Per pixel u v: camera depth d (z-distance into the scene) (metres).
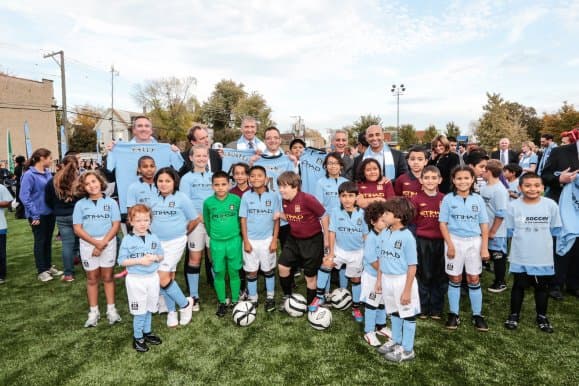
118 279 5.27
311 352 3.19
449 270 3.58
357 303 3.82
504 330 3.53
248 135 5.38
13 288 4.91
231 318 3.92
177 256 3.79
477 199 3.56
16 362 3.10
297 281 5.11
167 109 45.75
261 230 4.02
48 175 5.38
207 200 4.03
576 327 3.55
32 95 28.61
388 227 3.18
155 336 3.42
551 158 4.50
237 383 2.75
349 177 5.36
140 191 3.94
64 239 5.06
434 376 2.80
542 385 2.67
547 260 3.45
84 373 2.92
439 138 5.10
